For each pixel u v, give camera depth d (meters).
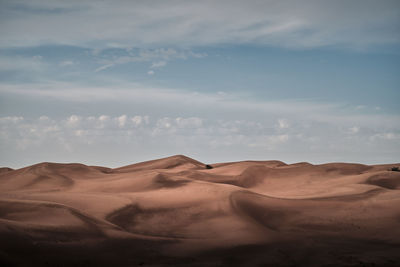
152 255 28.88
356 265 26.92
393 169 83.81
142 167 125.25
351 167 96.94
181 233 37.59
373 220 41.25
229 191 51.34
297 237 35.81
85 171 96.25
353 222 41.00
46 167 93.88
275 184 84.94
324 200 49.69
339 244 33.50
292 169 95.69
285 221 42.25
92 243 29.42
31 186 75.44
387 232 37.19
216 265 26.94
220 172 100.19
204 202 48.22
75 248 27.56
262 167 95.88
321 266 26.94
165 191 57.06
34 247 25.77
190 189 55.97
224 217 42.41
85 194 52.84
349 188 62.94
